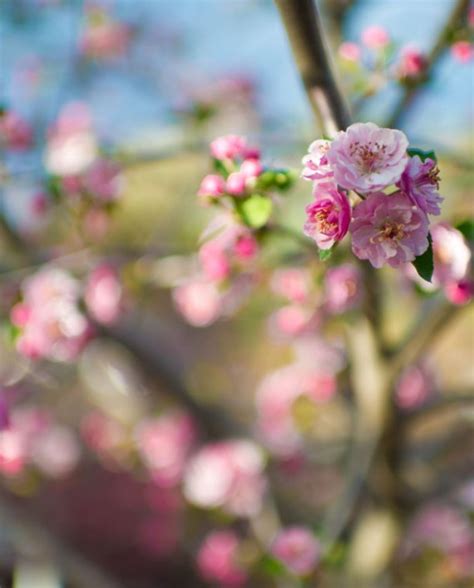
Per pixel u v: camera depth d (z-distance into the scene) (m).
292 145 1.37
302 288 1.33
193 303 1.55
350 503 1.46
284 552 1.39
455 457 1.93
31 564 1.67
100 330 1.75
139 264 1.52
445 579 1.83
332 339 1.53
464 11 1.17
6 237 1.66
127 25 2.23
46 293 1.48
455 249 1.07
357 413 1.54
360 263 1.15
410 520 1.74
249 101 2.34
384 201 0.90
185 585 2.85
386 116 1.23
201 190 1.05
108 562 2.96
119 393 2.12
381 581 1.65
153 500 2.31
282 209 1.25
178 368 1.98
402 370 1.32
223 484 1.81
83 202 1.43
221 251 1.25
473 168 1.31
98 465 3.05
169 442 2.10
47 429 2.13
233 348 3.78
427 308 1.30
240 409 2.61
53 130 1.79
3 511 1.68
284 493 2.07
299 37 1.00
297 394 1.83
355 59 1.20
